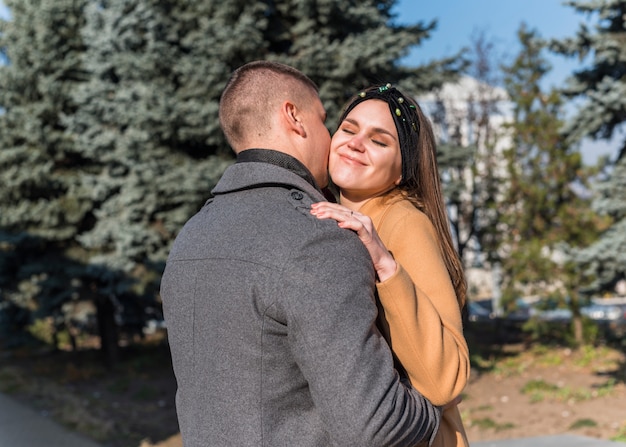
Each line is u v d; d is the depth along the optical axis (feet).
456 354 4.98
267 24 34.47
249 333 4.50
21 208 44.45
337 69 32.55
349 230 4.75
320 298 4.32
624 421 25.04
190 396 4.86
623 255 26.96
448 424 5.60
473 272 97.45
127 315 50.72
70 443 28.50
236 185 5.10
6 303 53.16
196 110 34.14
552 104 43.83
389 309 4.84
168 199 37.40
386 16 38.45
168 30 36.35
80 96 41.11
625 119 30.37
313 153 5.52
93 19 40.24
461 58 39.86
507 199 45.09
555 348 44.11
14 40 46.34
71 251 46.06
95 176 44.57
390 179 5.95
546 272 42.73
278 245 4.52
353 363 4.21
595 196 30.99
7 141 44.78
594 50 30.96
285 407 4.56
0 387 41.45
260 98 5.28
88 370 45.93
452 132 56.95
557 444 20.29
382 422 4.19
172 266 5.10
